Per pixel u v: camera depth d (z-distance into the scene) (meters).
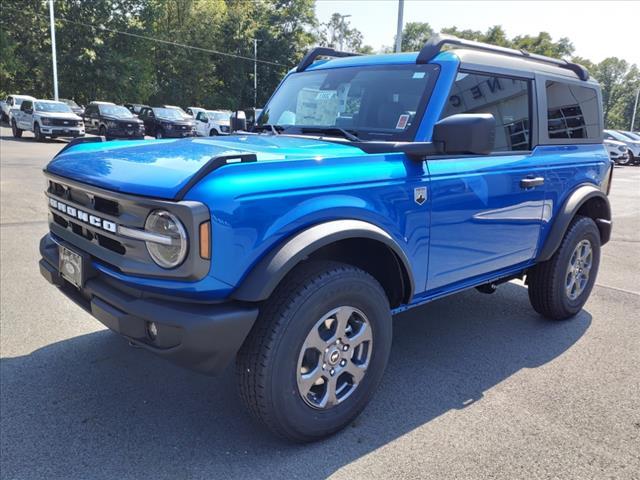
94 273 2.69
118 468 2.57
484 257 3.57
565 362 3.80
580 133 4.48
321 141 3.21
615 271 6.44
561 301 4.42
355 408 2.88
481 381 3.51
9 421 2.94
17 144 20.97
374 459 2.68
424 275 3.17
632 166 25.11
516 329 4.42
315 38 59.28
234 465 2.61
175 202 2.21
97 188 2.53
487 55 3.62
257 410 2.53
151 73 47.03
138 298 2.41
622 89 99.19
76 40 40.62
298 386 2.59
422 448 2.77
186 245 2.21
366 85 3.56
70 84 41.06
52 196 3.05
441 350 3.98
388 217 2.85
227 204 2.27
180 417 3.02
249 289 2.34
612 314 4.84
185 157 2.70
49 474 2.52
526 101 3.89
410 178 2.96
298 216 2.47
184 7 50.75
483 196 3.41
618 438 2.88
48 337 3.99
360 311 2.79
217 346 2.32
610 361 3.83
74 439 2.79
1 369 3.50
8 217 7.97
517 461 2.67
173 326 2.27
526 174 3.75
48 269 3.09
